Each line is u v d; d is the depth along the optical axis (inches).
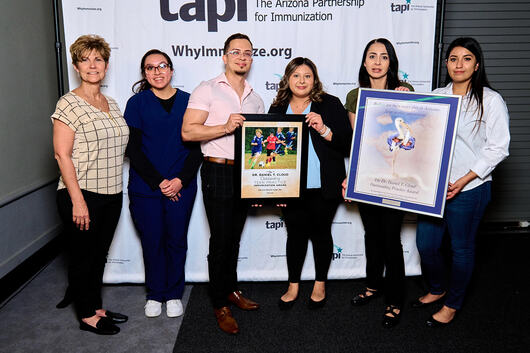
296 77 99.7
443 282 111.4
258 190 101.0
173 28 111.8
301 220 108.3
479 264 139.0
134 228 120.6
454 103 90.0
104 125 92.7
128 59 112.3
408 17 113.9
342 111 103.4
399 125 95.7
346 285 125.6
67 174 89.6
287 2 112.2
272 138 98.8
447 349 95.2
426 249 105.4
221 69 114.2
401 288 104.5
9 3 123.9
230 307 113.3
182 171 103.7
